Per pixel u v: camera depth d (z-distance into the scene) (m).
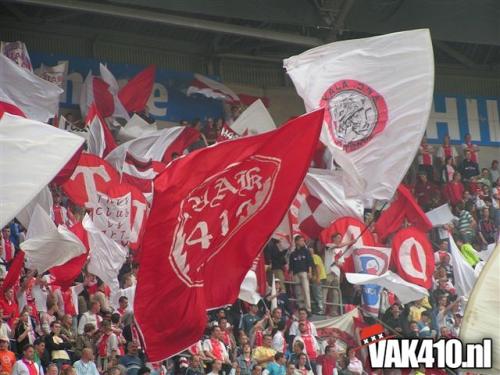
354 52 32.12
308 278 45.31
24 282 37.88
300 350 40.75
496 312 25.81
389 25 55.50
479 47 65.69
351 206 45.81
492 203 59.94
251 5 52.66
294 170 25.33
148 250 24.53
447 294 47.53
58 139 26.67
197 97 60.25
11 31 57.72
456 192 59.28
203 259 25.09
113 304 40.28
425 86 31.55
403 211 49.66
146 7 56.19
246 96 61.16
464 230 55.31
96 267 39.91
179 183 24.36
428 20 56.03
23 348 34.69
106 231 42.50
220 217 24.98
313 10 53.81
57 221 43.75
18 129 26.55
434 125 65.50
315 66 32.09
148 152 50.25
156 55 60.81
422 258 44.31
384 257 44.59
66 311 39.38
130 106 55.09
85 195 42.62
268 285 45.62
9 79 45.81
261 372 39.12
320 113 25.20
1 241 41.09
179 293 24.80
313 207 46.09
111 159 47.47
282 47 62.72
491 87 67.31
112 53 59.84
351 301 46.62
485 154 65.88
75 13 57.72
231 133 49.66
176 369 38.56
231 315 42.41
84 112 54.38
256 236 25.41
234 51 62.12
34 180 26.27
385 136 31.62
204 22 55.31
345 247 44.97
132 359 36.91
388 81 31.75
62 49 58.66
